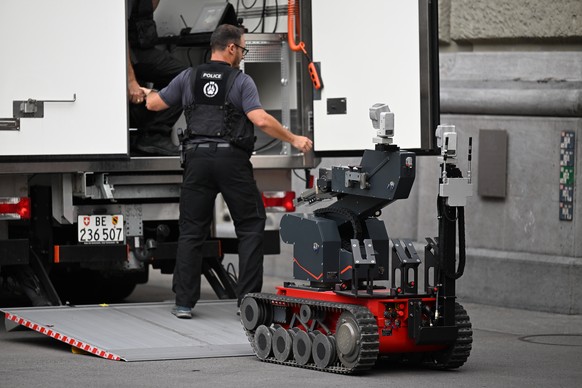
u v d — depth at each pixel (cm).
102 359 1042
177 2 1488
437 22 1226
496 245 1454
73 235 1270
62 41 1190
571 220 1381
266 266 1758
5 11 1170
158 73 1396
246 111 1179
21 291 1328
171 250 1286
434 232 1534
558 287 1381
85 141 1200
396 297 988
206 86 1187
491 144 1449
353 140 1305
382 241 1033
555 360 1081
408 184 988
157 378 955
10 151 1177
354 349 966
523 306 1415
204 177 1188
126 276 1452
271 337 1034
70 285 1451
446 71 1537
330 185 1044
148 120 1347
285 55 1364
